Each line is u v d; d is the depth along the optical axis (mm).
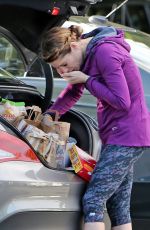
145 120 7262
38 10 7660
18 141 7090
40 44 7977
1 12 7828
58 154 7449
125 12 21609
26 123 7613
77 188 7246
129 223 7738
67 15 7883
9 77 9227
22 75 10086
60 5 7625
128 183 7668
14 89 8727
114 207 7680
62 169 7285
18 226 6840
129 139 7145
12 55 9211
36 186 6938
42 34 8164
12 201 6801
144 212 9250
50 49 7020
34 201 6941
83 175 7289
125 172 7281
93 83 7039
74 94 8195
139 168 9297
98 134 7867
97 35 7184
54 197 7094
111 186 7230
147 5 22469
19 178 6824
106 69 6969
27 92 8852
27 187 6879
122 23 20859
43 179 7004
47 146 7414
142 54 11078
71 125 8492
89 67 7156
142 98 7309
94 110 10680
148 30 22641
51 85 8891
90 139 8195
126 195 7684
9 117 7801
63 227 7121
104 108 7301
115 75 6949
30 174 6930
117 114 7184
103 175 7176
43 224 6980
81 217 7246
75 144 7844
